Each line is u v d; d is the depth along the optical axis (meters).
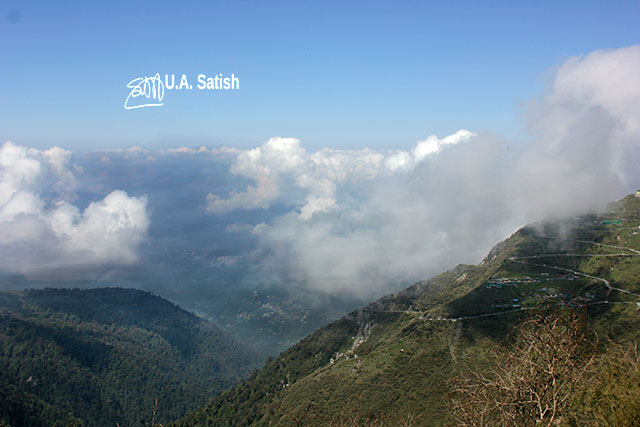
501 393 19.05
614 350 19.33
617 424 16.36
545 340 18.31
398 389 72.00
